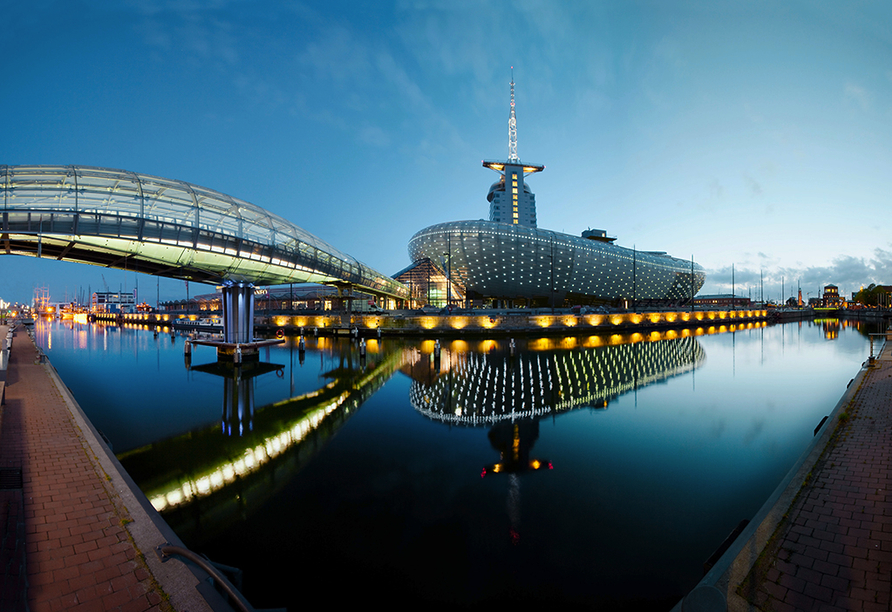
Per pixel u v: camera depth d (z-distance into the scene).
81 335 46.22
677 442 10.30
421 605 4.58
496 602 4.63
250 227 23.22
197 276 24.28
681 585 4.89
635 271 91.12
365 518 6.59
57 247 17.98
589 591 4.82
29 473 6.26
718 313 66.38
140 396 15.41
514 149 138.00
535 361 24.55
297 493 7.52
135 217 17.78
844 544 4.34
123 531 4.70
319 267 29.73
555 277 84.81
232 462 9.06
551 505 6.99
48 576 3.83
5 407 10.16
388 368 21.94
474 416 12.85
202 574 3.94
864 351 28.95
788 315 88.19
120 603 3.53
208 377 19.23
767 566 4.04
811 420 12.11
